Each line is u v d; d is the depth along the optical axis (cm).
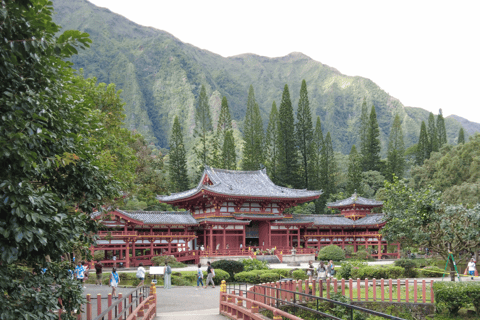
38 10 1066
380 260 6925
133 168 5147
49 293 1158
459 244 3434
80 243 1683
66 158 1198
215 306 2888
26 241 966
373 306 2817
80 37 1053
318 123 12975
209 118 12962
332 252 6406
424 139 13388
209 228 6438
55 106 1203
